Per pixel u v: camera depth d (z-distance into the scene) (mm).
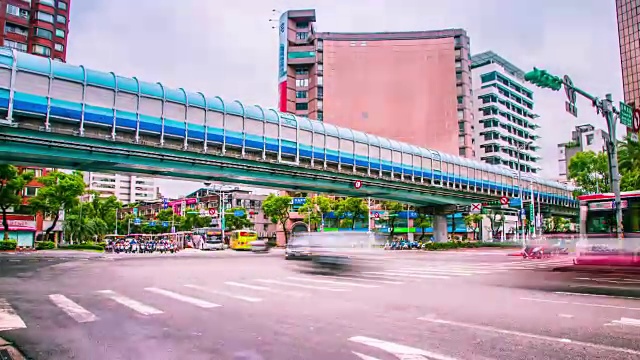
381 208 69438
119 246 50031
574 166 49906
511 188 57625
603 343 6383
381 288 12891
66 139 23531
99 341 6676
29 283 14992
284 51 89750
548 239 33625
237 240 59812
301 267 21984
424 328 7398
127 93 25609
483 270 19609
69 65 24094
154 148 26578
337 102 87000
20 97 22016
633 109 22375
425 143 86125
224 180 33938
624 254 19812
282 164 32281
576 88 18281
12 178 43125
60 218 68000
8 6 63906
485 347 6199
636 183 39156
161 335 7012
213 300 10695
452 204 52375
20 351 6172
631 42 99562
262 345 6367
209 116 28859
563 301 10219
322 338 6754
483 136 102438
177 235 74875
